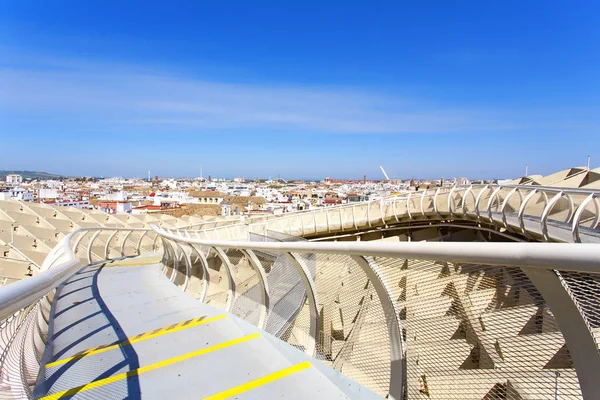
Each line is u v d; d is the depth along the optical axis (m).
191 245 5.75
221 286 5.61
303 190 142.75
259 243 3.29
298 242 2.61
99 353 3.45
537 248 1.20
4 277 11.38
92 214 18.56
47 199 72.38
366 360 2.40
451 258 1.49
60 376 2.98
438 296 1.84
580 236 7.56
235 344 3.53
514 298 1.51
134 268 9.59
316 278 3.01
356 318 2.51
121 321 4.55
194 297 6.05
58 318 4.74
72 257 4.38
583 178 16.42
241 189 166.25
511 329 1.51
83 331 4.18
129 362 3.23
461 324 1.73
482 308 1.64
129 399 2.59
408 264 1.98
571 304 1.22
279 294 3.72
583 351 1.23
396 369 2.09
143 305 5.38
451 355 1.77
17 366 2.51
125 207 61.53
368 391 2.35
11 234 12.88
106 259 11.73
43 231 14.39
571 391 1.32
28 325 2.91
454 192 16.66
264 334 3.62
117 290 6.58
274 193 120.62
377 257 2.07
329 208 19.91
